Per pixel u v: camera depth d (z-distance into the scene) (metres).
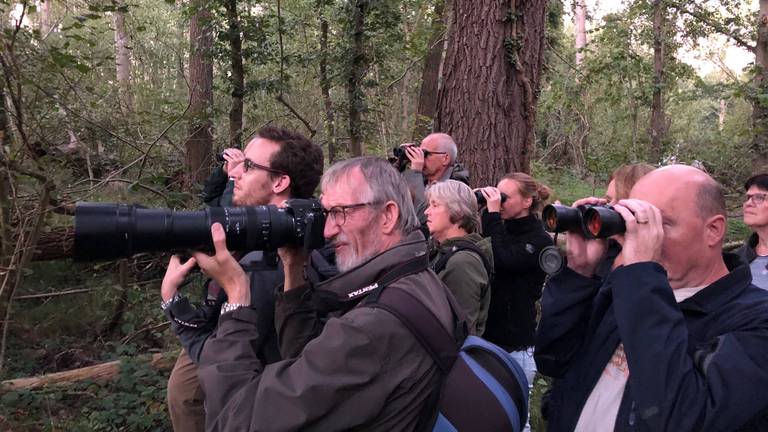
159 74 10.39
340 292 1.51
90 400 4.10
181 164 6.93
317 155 2.34
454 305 1.54
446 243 2.71
